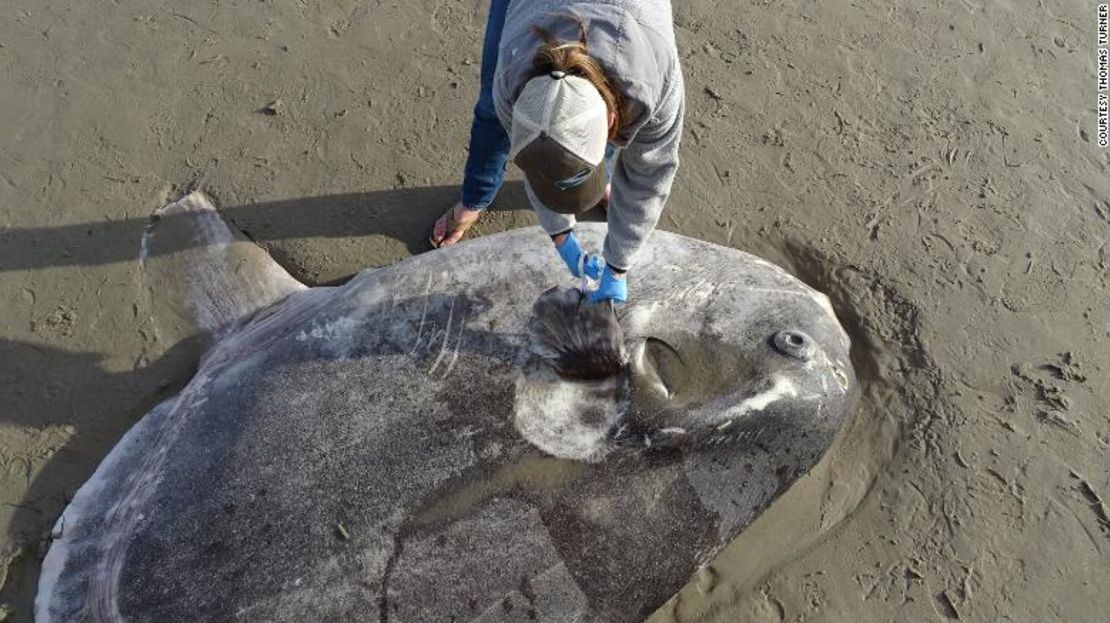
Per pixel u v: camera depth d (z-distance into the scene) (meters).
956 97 5.04
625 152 2.54
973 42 5.26
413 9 5.07
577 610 3.05
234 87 4.71
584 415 3.19
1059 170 4.81
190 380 3.82
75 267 4.10
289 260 4.26
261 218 4.34
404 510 2.97
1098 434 4.00
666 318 3.49
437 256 3.65
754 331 3.51
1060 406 4.07
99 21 4.85
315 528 2.94
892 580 3.64
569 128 1.95
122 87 4.65
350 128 4.65
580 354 3.20
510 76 2.20
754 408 3.30
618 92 2.13
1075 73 5.18
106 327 3.96
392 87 4.80
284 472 3.02
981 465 3.91
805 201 4.64
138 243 4.18
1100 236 4.60
